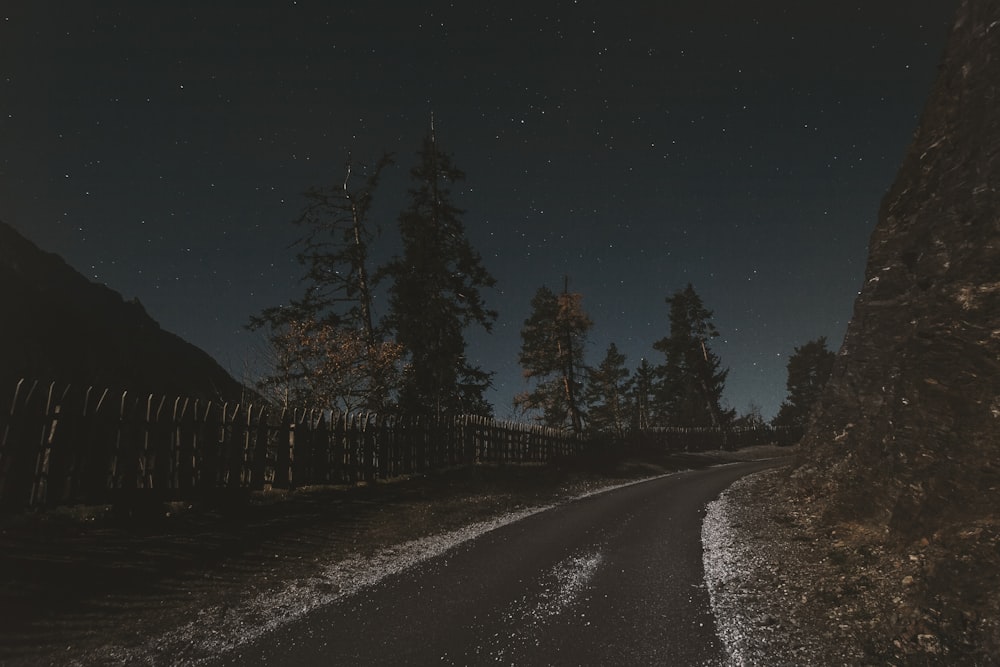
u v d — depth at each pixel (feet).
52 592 19.15
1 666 14.69
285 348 63.16
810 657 14.87
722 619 17.97
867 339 38.09
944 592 16.17
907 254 35.37
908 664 13.87
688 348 170.09
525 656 15.48
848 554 22.86
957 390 22.35
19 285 129.29
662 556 26.43
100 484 27.71
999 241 23.22
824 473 36.88
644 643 16.24
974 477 19.49
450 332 86.79
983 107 27.25
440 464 62.39
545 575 23.66
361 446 49.57
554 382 137.59
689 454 117.80
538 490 54.85
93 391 27.99
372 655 15.67
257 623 18.21
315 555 27.09
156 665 15.10
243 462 36.99
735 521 33.88
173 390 142.41
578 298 135.44
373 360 65.00
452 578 23.47
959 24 33.78
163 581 21.65
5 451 23.80
